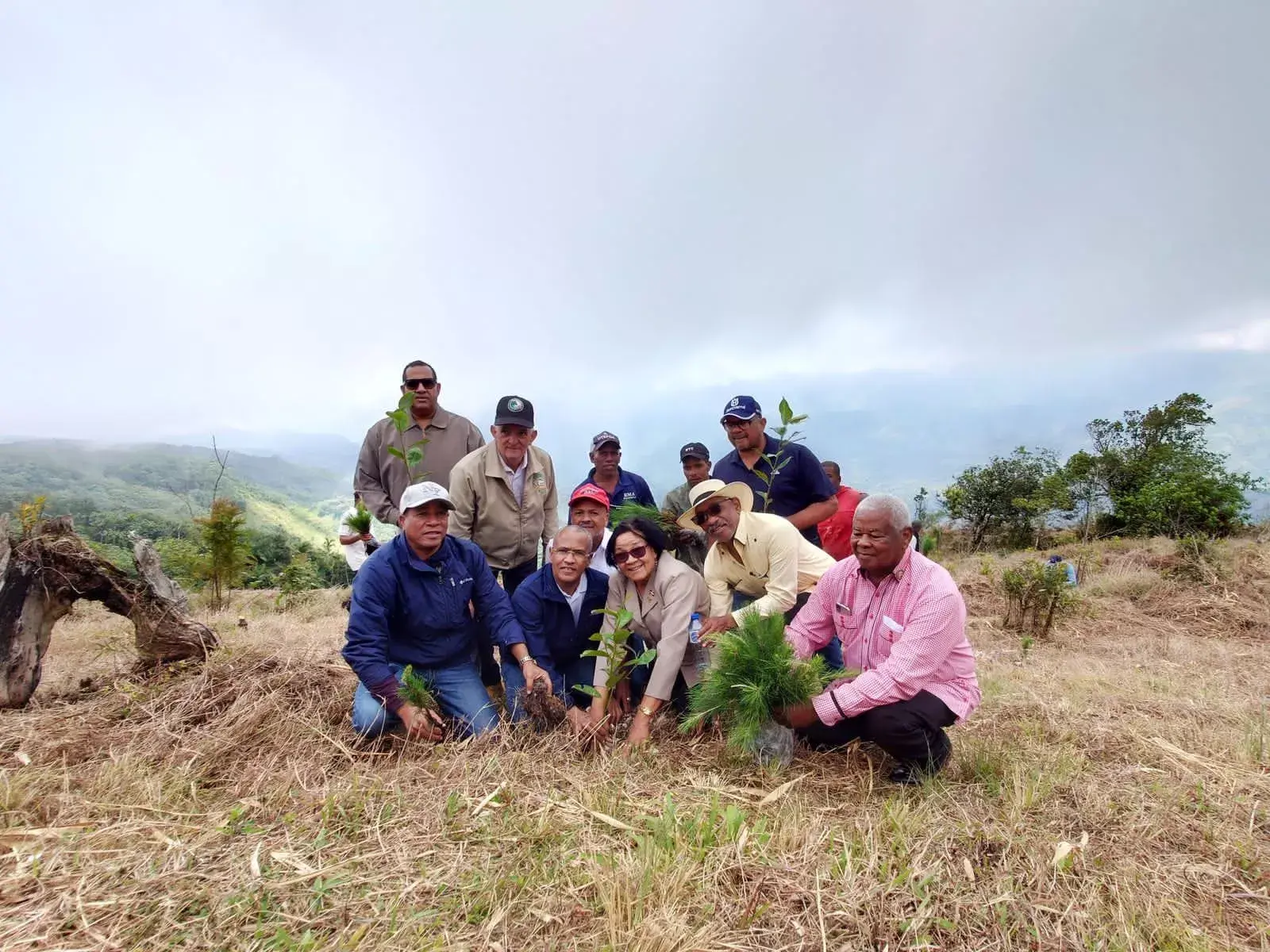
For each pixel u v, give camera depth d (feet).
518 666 13.48
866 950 6.78
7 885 7.30
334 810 9.31
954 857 8.54
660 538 13.21
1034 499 81.25
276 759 11.32
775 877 7.88
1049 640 28.45
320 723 12.64
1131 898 7.63
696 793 10.21
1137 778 11.07
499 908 7.18
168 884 7.47
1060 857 8.34
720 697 10.93
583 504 15.08
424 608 12.96
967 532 88.79
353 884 7.59
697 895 7.46
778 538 13.82
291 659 14.89
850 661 12.18
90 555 15.31
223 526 35.50
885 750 11.05
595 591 14.10
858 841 8.75
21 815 9.00
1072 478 80.18
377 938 6.75
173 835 8.60
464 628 13.74
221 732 12.03
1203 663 22.85
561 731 12.14
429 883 7.62
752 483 17.61
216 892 7.34
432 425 18.04
